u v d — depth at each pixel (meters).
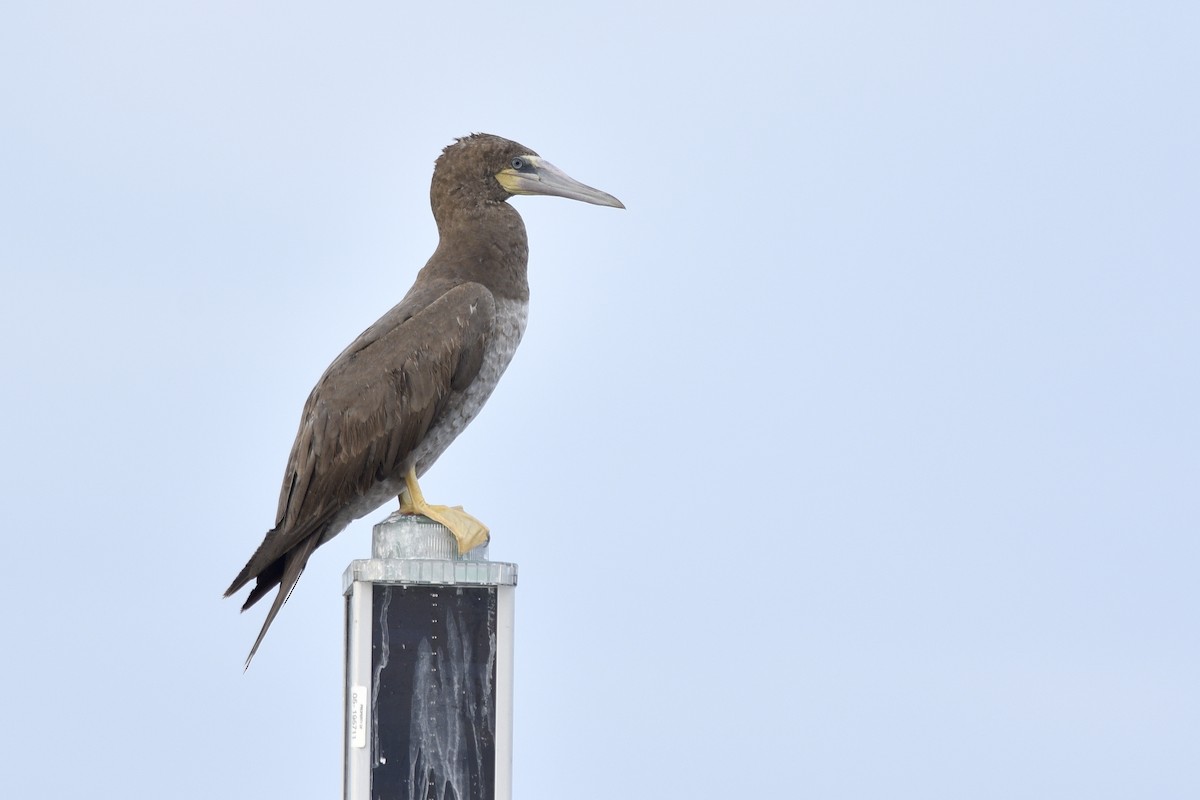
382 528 11.55
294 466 12.96
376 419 12.83
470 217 13.90
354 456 12.84
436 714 9.99
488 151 13.95
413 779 9.91
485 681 10.06
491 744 10.02
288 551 13.01
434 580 10.05
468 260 13.75
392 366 12.94
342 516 13.21
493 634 10.12
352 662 10.10
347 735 10.16
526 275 14.09
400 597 10.06
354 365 13.01
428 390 13.02
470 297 13.35
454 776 9.95
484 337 13.41
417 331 13.12
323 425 12.84
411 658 10.02
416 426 13.02
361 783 9.87
